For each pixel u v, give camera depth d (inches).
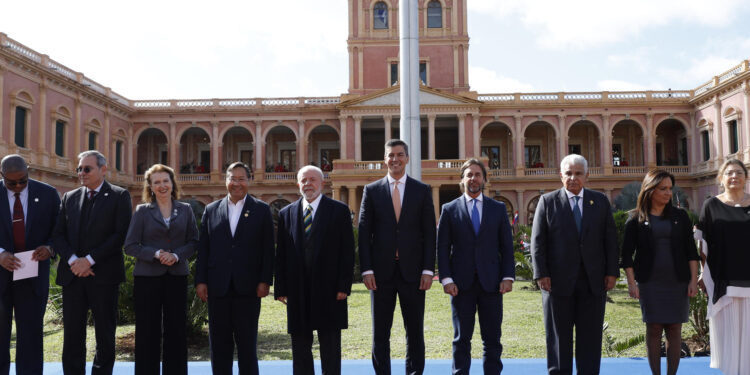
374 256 211.3
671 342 208.1
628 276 212.4
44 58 1071.0
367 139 1551.4
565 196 211.9
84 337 214.2
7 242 210.8
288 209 213.5
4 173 210.2
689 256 207.0
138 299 211.5
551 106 1411.2
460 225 217.0
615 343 332.8
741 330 204.7
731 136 1219.2
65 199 220.5
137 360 210.2
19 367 211.8
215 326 208.7
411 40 423.5
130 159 1422.2
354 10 1501.0
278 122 1440.7
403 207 211.8
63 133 1146.0
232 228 215.8
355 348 335.9
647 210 209.6
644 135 1400.1
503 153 1535.4
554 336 207.6
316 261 205.8
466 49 1485.0
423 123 1434.5
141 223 215.5
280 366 250.8
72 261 208.1
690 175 1363.2
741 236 201.3
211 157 1438.2
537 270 211.0
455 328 214.4
